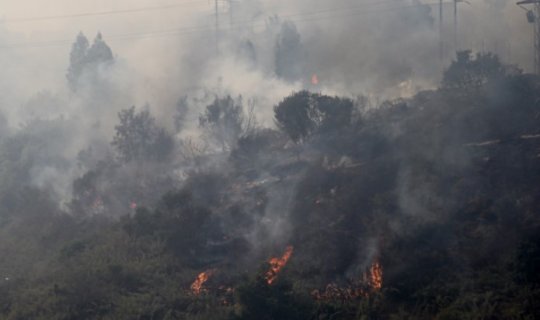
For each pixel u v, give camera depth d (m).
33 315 58.88
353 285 55.00
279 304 50.56
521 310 45.69
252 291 51.34
